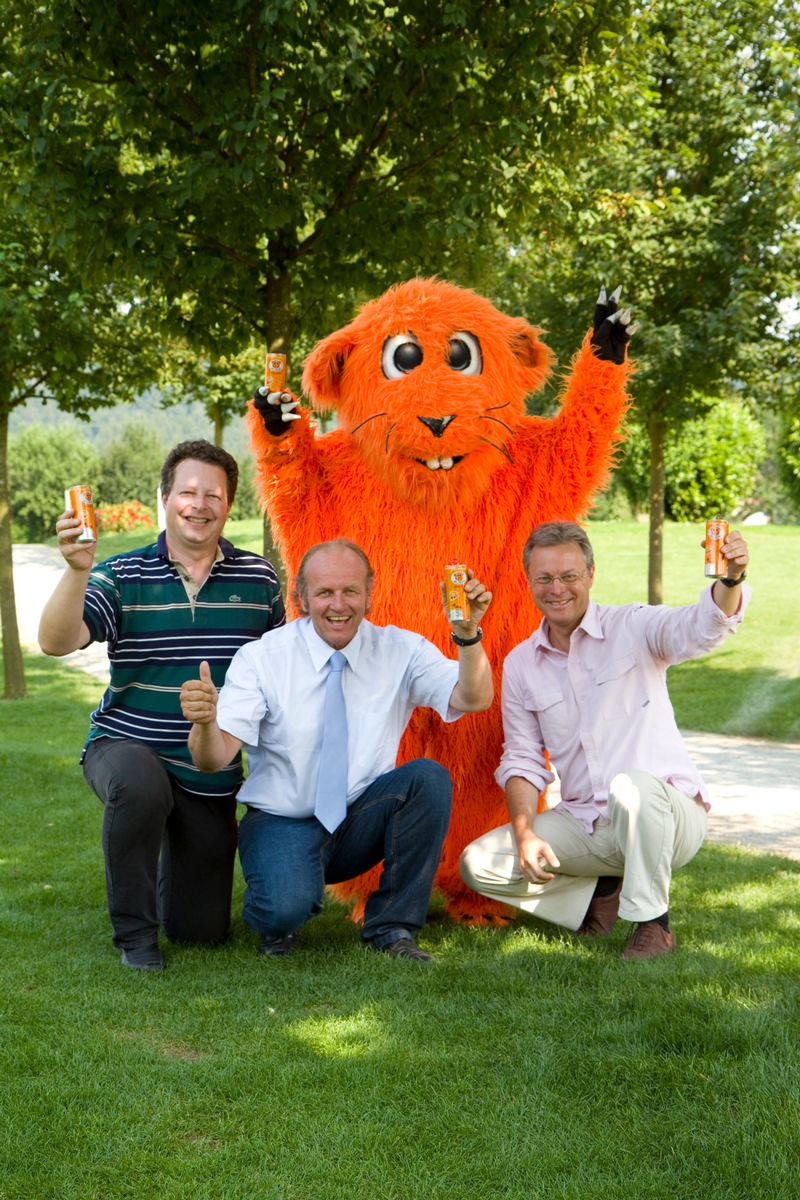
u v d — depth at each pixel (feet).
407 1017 10.53
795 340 35.81
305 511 14.07
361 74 19.54
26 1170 7.91
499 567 14.02
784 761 29.58
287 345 22.80
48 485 195.31
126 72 20.65
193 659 12.99
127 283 32.68
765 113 33.19
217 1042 10.08
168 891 13.23
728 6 33.42
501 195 22.97
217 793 13.05
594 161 33.55
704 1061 9.49
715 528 12.25
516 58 21.29
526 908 13.74
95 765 12.57
